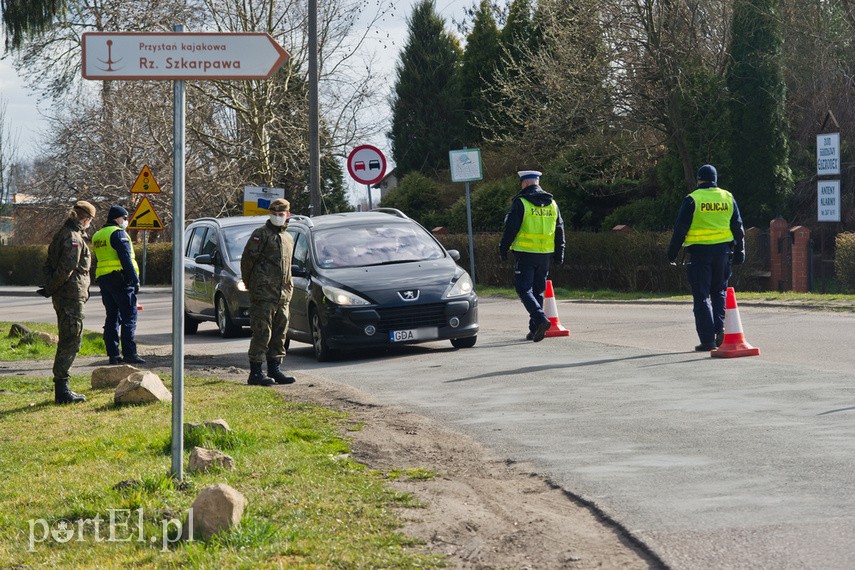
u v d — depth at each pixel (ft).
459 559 18.97
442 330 52.29
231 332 70.59
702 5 116.16
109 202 175.22
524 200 55.52
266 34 25.00
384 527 20.90
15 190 215.51
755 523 20.36
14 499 24.71
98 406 38.88
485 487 24.48
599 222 132.98
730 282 94.58
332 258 55.26
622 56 115.34
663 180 116.26
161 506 22.77
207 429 29.60
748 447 27.17
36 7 165.48
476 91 188.03
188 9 137.39
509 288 114.62
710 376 39.47
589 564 18.53
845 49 111.86
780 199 107.24
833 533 19.43
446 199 162.91
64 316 40.78
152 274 160.97
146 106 152.56
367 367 48.91
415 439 30.30
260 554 19.19
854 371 39.34
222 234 73.36
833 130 90.89
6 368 55.62
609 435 29.66
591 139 121.08
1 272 190.70
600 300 87.61
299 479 24.81
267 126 143.02
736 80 107.14
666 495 22.84
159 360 56.75
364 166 79.87
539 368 44.19
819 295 75.25
